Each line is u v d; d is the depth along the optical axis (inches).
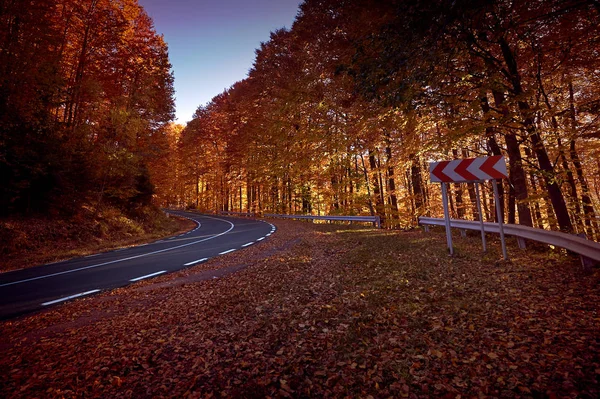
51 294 253.8
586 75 331.6
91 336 162.6
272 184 1296.8
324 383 103.8
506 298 159.6
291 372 112.2
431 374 103.0
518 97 287.6
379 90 195.5
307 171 948.0
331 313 165.3
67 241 559.8
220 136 1489.9
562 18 233.6
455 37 171.5
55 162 579.5
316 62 581.6
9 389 114.0
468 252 264.7
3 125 483.8
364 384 101.3
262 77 878.4
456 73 289.4
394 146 598.9
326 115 696.4
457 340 123.5
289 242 487.2
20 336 169.3
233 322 167.2
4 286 283.0
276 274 266.8
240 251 427.5
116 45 845.2
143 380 116.3
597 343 108.0
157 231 871.7
